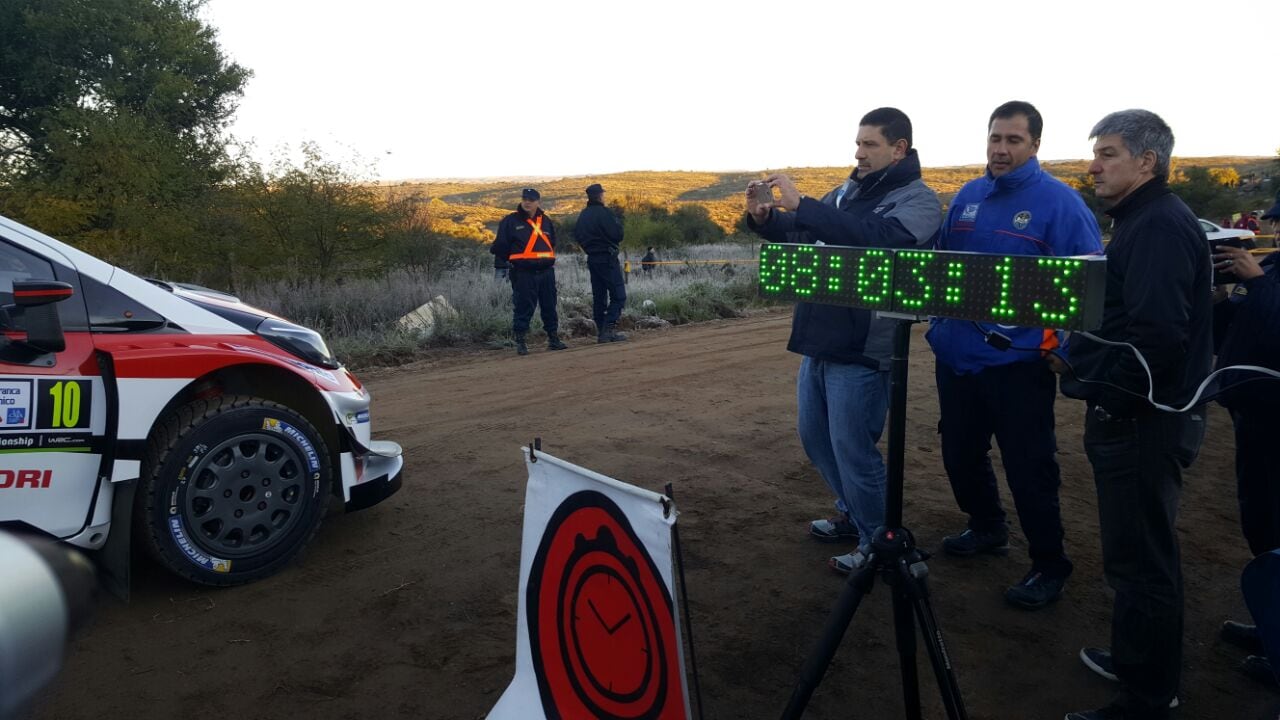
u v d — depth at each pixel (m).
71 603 1.29
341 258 13.68
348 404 3.93
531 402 7.20
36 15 20.14
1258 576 2.10
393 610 3.43
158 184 13.84
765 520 4.50
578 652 2.20
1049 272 1.80
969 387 3.64
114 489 3.27
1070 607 3.59
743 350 10.21
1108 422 2.66
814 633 3.34
